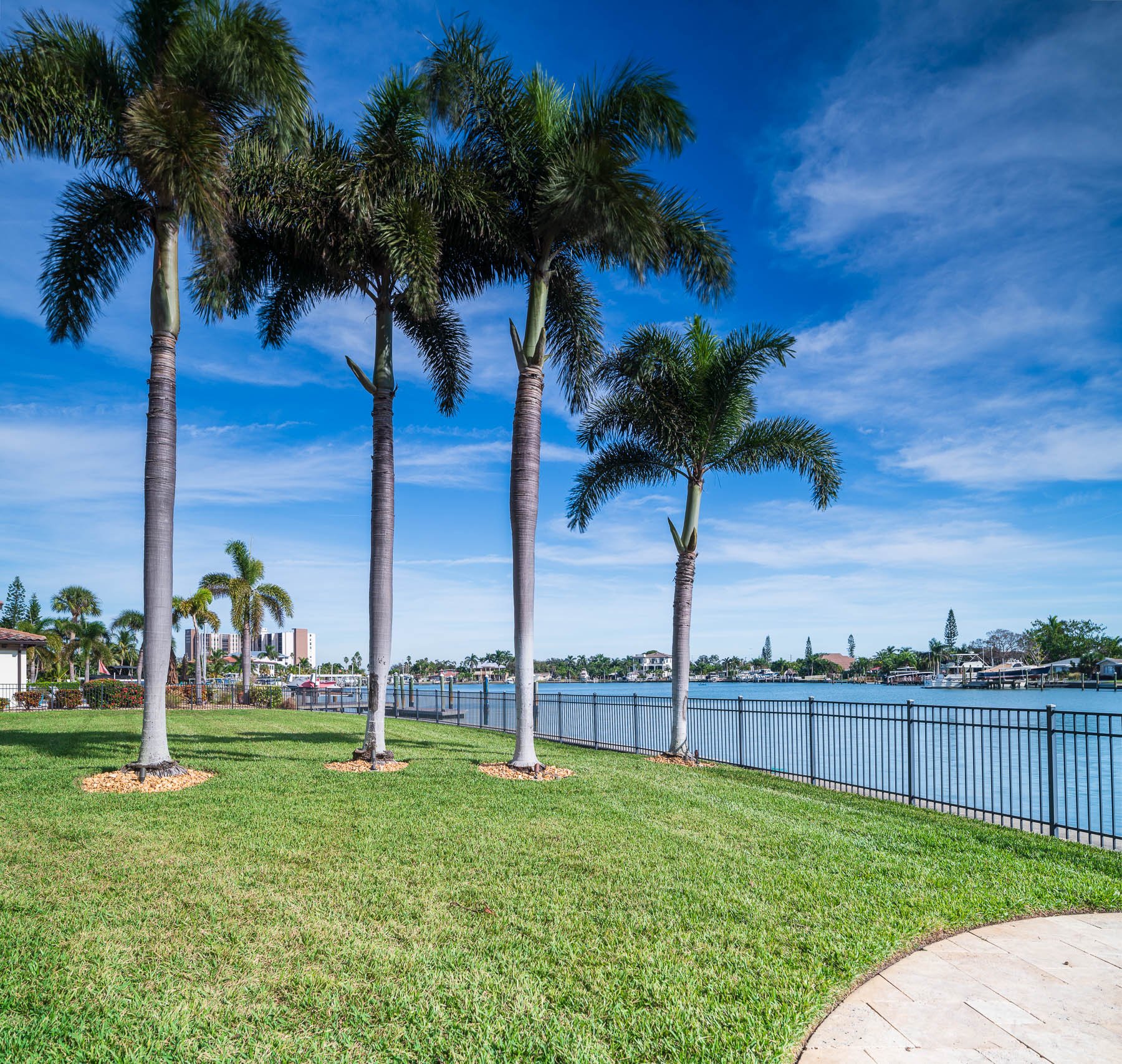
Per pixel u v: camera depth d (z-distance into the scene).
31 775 10.51
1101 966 4.83
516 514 12.59
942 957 4.98
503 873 6.55
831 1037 3.90
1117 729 36.59
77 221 11.55
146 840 7.30
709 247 13.58
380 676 12.56
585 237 12.90
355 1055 3.66
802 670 192.00
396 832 7.82
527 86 12.52
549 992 4.32
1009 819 9.48
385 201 12.23
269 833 7.65
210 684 34.47
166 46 10.59
